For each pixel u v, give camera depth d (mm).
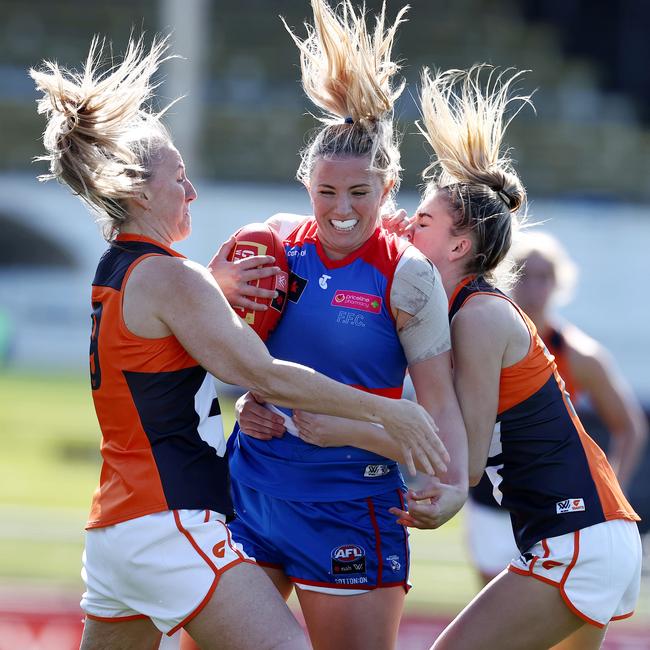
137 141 10984
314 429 11664
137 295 10516
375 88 11266
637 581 12078
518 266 16641
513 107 70688
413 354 11516
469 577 23047
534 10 79688
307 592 12102
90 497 30141
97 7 76750
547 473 11727
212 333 10328
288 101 70125
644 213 42281
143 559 10430
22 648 17719
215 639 10398
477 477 11594
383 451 11547
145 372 10602
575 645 12000
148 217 11039
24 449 35281
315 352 11633
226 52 73375
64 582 22016
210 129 66250
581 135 69000
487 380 11430
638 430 17203
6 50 72938
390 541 12102
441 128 12172
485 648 11508
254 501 12383
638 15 75062
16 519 23406
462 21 78312
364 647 11805
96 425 38938
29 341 46438
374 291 11500
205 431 10977
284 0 77875
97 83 10969
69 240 46031
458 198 11922
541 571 11523
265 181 63656
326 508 11969
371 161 11094
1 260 46250
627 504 12164
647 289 41656
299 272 11797
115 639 11109
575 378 17031
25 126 65750
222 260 11773
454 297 11969
